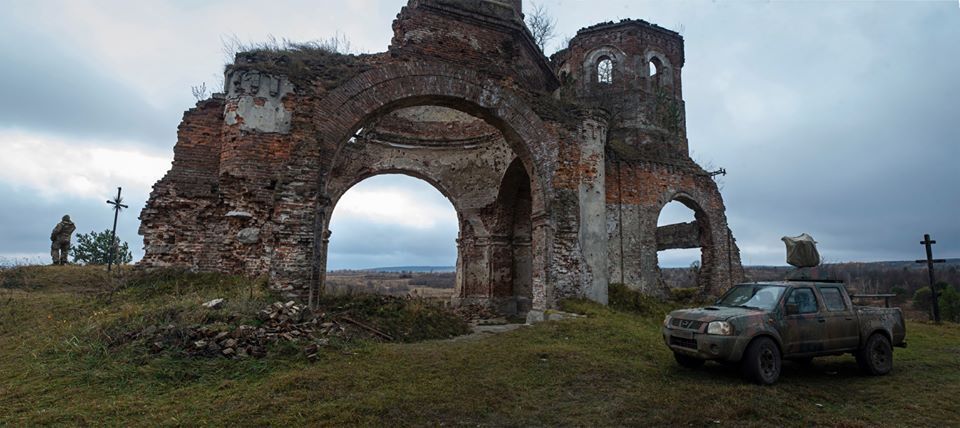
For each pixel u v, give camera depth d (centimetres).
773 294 757
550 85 1852
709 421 539
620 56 2469
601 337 995
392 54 1346
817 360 887
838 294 798
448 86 1387
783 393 642
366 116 1285
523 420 541
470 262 2075
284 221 1100
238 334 741
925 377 762
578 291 1453
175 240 1200
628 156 1991
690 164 2198
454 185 2148
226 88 1202
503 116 1446
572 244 1469
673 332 752
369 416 524
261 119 1180
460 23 1473
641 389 651
